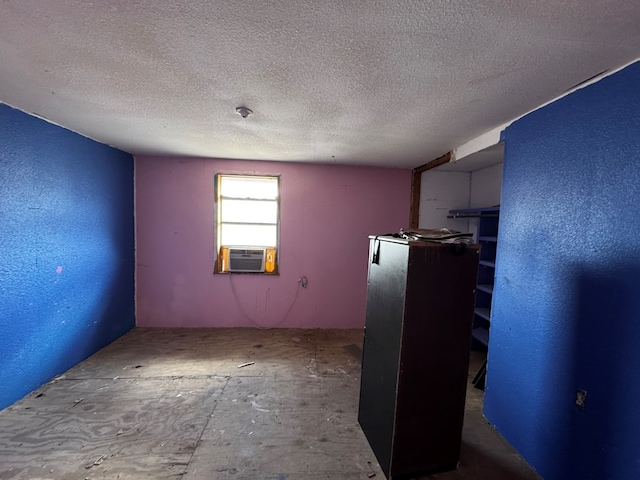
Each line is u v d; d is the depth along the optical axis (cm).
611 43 111
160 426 188
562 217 149
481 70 136
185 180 349
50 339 235
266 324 370
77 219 258
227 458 164
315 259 369
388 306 159
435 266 145
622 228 121
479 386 249
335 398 224
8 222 196
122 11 102
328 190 364
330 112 194
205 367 267
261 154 321
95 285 284
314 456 168
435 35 111
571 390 142
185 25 109
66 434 178
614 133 126
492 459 170
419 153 297
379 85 154
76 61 137
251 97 173
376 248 174
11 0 96
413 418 152
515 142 189
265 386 238
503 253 193
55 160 232
